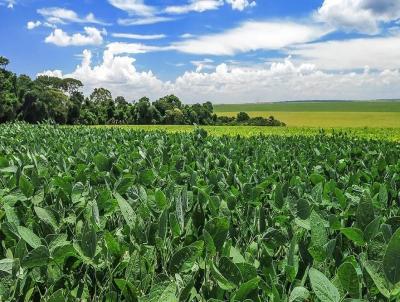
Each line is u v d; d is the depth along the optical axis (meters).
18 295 1.65
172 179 3.63
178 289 1.50
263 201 3.24
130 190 2.75
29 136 11.67
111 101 85.75
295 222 2.18
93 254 1.67
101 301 1.74
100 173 3.62
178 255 1.56
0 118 77.00
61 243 1.81
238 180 3.46
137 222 1.99
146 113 81.19
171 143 8.92
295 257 1.72
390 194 3.25
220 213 2.42
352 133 25.94
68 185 2.88
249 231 2.46
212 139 11.76
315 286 1.34
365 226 1.81
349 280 1.36
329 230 2.31
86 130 16.83
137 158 5.61
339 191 2.66
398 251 1.28
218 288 1.58
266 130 30.72
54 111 81.06
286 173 4.15
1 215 2.36
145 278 1.60
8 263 1.59
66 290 1.72
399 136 22.97
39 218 2.29
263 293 1.67
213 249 1.58
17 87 81.88
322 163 5.65
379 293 1.43
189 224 2.13
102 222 2.36
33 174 3.00
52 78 117.81
